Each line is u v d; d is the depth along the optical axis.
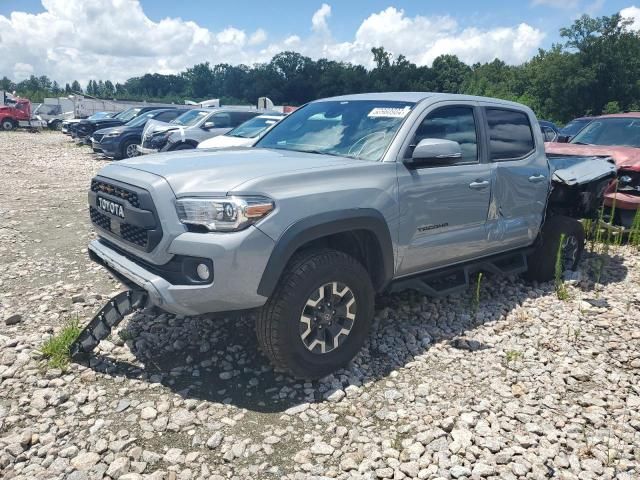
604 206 7.16
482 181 4.55
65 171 14.23
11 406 3.25
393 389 3.57
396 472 2.80
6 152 19.41
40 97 76.31
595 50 48.91
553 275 5.74
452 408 3.37
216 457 2.88
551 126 15.41
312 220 3.38
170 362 3.83
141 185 3.38
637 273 6.17
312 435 3.09
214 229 3.16
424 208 4.09
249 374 3.71
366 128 4.29
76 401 3.32
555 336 4.48
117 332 4.23
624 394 3.62
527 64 61.91
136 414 3.22
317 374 3.57
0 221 7.85
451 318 4.74
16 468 2.75
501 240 4.91
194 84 134.00
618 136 8.23
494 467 2.86
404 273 4.18
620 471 2.86
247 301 3.23
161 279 3.28
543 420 3.29
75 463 2.79
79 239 7.01
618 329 4.64
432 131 4.27
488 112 4.85
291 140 4.67
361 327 3.76
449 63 92.50
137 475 2.72
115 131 16.06
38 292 5.07
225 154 4.11
